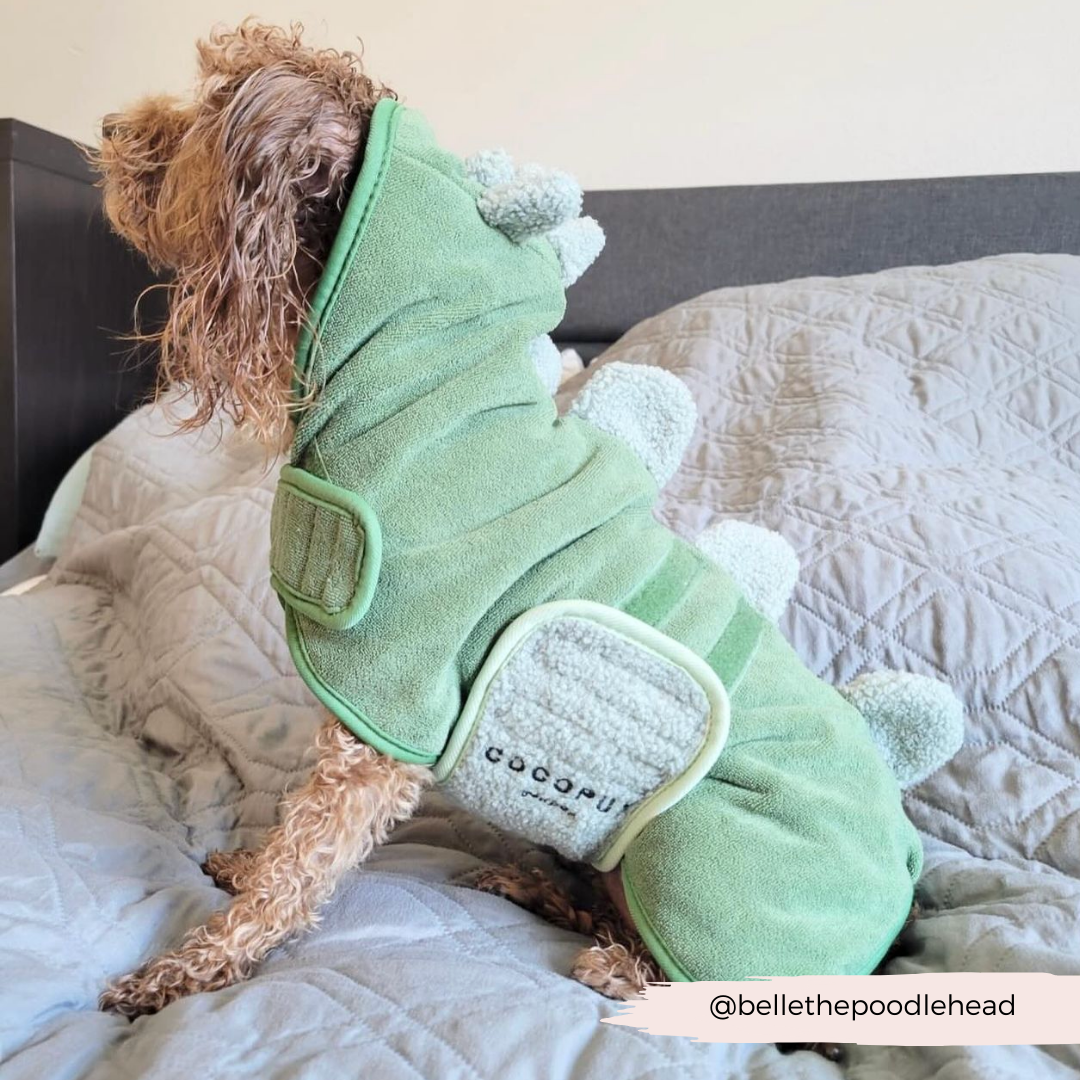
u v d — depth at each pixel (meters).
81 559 1.40
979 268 1.44
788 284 1.53
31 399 1.63
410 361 0.67
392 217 0.66
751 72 1.71
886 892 0.71
